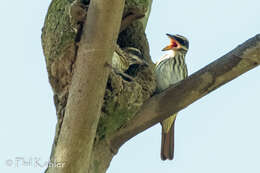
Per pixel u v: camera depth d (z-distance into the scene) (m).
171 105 10.70
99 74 8.70
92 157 10.21
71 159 8.70
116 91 10.56
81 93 8.71
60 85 10.57
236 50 10.38
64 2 11.05
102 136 10.50
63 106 10.28
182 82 10.70
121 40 13.48
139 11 11.16
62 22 10.65
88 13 8.70
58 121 10.20
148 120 10.73
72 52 10.31
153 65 13.55
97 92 8.74
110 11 8.46
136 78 12.09
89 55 8.67
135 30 13.30
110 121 10.55
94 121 8.81
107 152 10.46
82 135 8.72
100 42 8.63
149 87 11.70
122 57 12.65
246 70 10.31
